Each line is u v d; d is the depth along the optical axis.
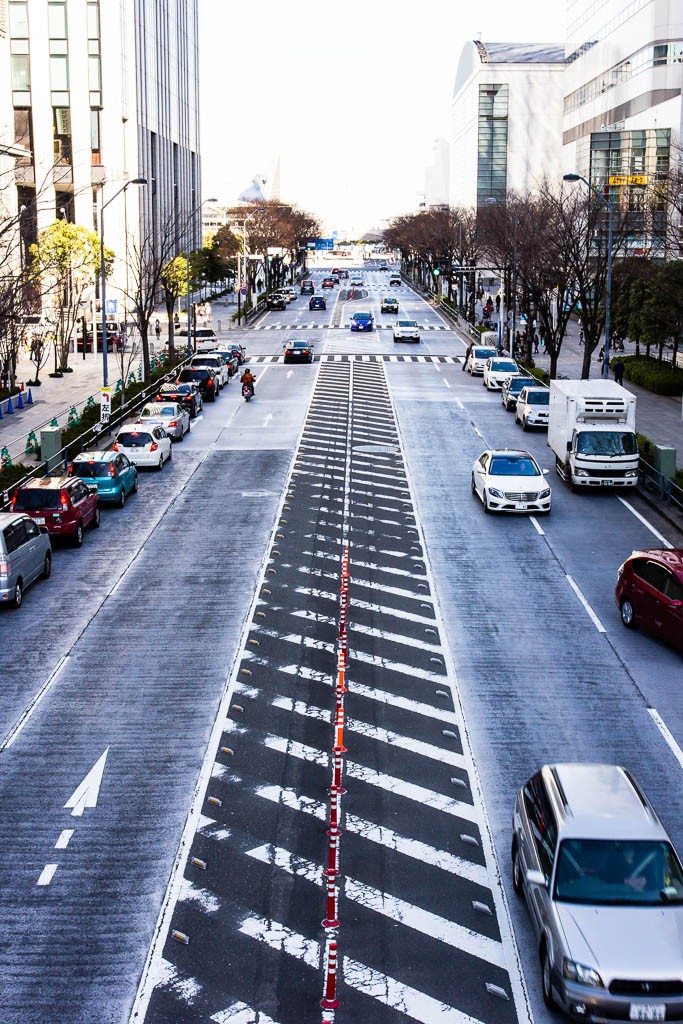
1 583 23.05
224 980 11.07
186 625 22.30
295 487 35.25
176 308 103.19
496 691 18.89
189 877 13.02
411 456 40.31
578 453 34.34
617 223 61.53
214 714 17.88
